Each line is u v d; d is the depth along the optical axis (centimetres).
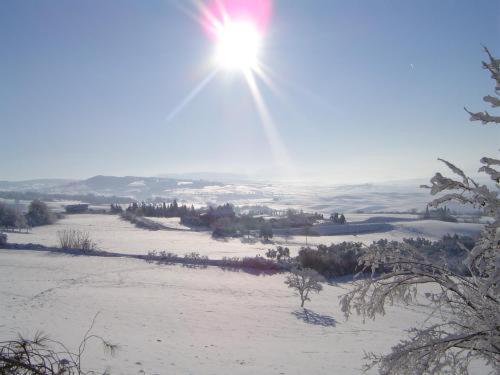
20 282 4103
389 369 411
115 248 7394
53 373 324
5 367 306
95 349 1755
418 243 4009
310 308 3753
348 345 2420
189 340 2306
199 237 10050
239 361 1889
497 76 359
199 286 4559
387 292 482
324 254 5856
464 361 411
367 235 10356
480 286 390
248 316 3253
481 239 397
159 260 6219
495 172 381
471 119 374
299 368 1822
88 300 3359
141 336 2266
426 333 409
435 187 406
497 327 377
